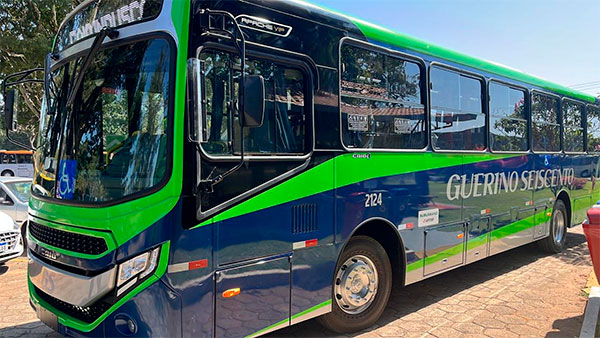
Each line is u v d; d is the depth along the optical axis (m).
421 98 4.99
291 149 3.65
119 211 2.98
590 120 9.06
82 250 3.16
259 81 2.95
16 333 4.47
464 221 5.54
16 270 7.09
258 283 3.39
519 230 6.73
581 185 8.73
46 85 3.63
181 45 3.02
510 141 6.54
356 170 4.16
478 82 5.92
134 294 2.90
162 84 3.06
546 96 7.51
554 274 6.67
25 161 33.44
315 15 3.89
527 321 4.77
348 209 4.09
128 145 3.16
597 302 5.24
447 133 5.32
